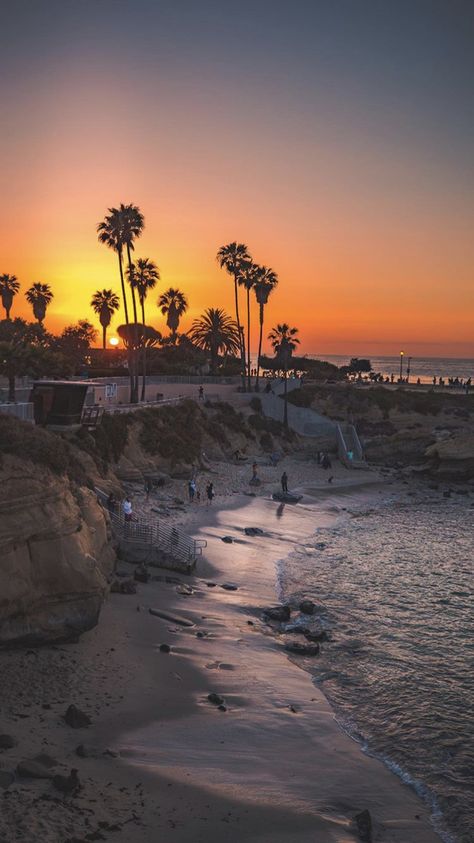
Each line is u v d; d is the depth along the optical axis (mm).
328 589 32406
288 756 16359
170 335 127750
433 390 105812
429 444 82938
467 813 14516
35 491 21000
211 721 17656
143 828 11875
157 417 59500
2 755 13672
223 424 72375
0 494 19875
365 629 26938
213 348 109375
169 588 29578
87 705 17312
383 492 64438
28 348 51719
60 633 20750
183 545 34406
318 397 91062
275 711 18922
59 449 24453
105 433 48719
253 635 25281
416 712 19703
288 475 66688
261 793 14180
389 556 39781
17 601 19641
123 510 34938
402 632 26688
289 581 33438
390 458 83000
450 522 51125
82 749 14453
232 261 94750
